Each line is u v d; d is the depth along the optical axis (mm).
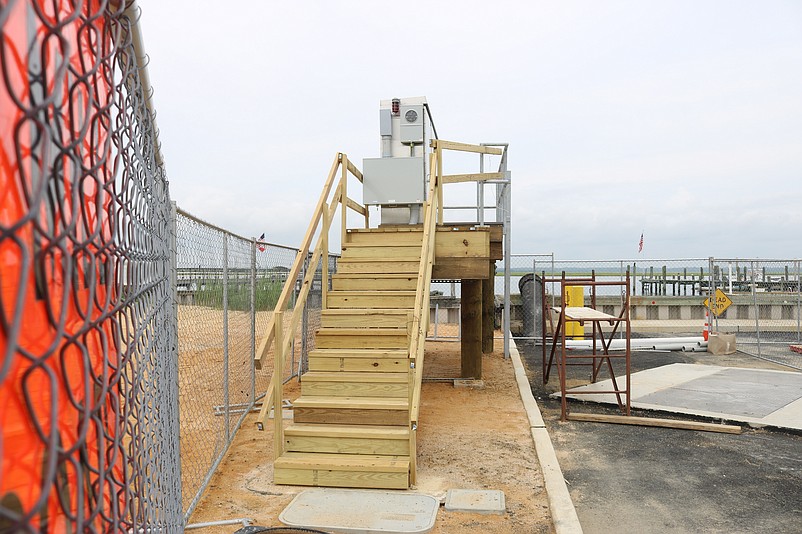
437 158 9242
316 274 11766
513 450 6207
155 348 2336
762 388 9344
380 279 7570
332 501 4797
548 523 4449
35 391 1065
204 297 5539
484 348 13141
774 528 4441
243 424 7047
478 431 6926
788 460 6023
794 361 12445
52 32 927
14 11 974
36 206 812
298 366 10414
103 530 1381
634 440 6770
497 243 9445
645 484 5375
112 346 1530
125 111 1517
